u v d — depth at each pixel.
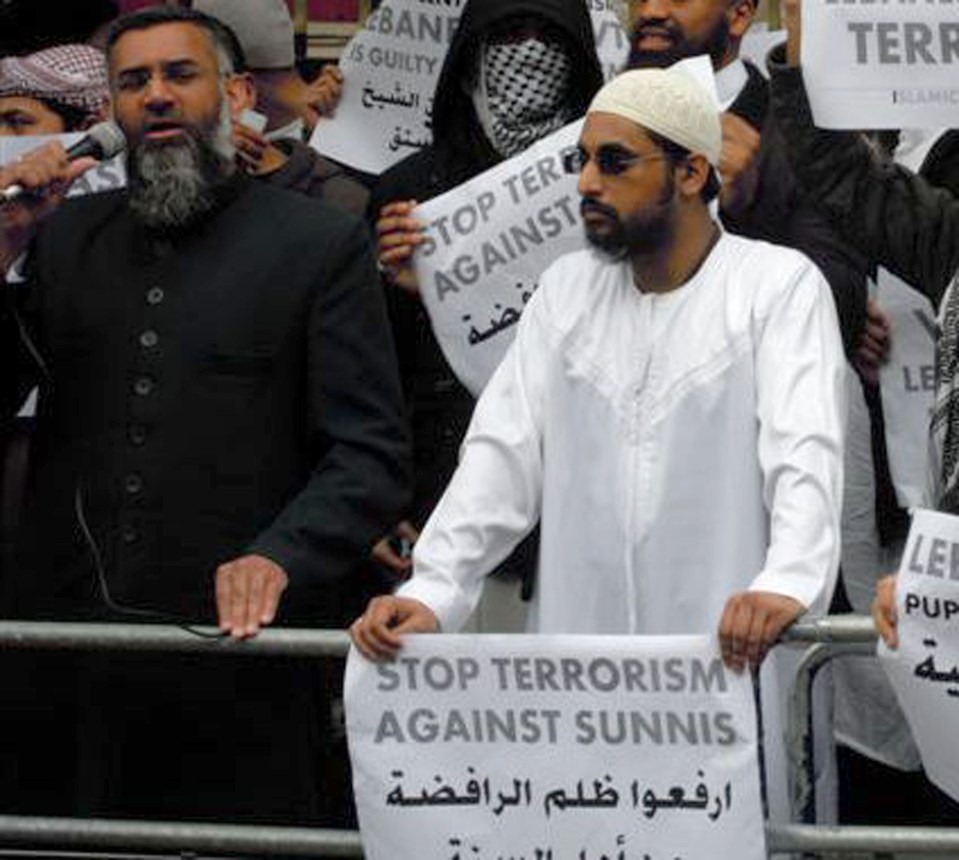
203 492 10.56
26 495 10.91
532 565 11.57
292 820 10.59
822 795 9.83
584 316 10.38
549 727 9.48
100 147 11.20
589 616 10.21
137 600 10.53
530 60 12.12
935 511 10.09
